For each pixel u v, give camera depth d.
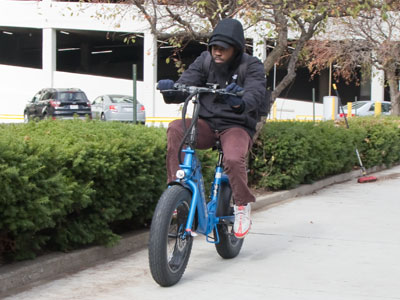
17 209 4.73
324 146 11.33
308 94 45.12
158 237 4.65
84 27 33.25
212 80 5.39
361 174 13.85
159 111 33.62
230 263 5.85
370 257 6.17
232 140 5.23
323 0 9.09
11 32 42.09
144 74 33.31
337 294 4.87
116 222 6.66
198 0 9.39
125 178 6.07
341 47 21.48
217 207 5.57
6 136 5.05
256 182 10.38
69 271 5.45
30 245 5.26
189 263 5.81
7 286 4.82
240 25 5.22
